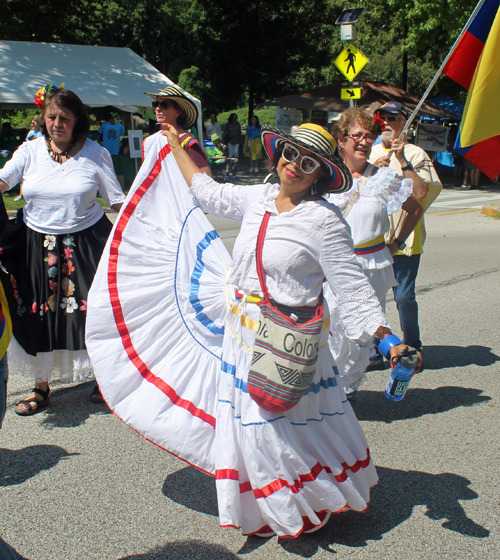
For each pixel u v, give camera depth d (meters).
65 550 2.54
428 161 4.48
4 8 22.84
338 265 2.39
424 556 2.52
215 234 3.13
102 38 38.66
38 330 3.82
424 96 3.89
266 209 2.47
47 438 3.54
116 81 16.48
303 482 2.45
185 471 3.20
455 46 3.80
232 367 2.55
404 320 4.73
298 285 2.41
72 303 3.83
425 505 2.91
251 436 2.41
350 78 12.37
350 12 12.11
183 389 2.75
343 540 2.63
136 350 2.86
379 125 3.78
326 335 2.57
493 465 3.31
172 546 2.58
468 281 7.46
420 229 4.61
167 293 2.91
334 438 2.56
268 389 2.34
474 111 3.84
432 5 18.83
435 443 3.57
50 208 3.79
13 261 3.82
